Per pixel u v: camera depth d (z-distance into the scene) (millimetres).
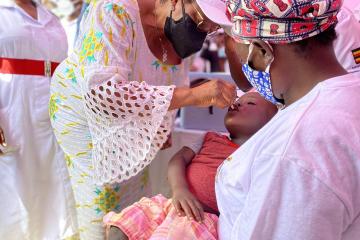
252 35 724
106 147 1382
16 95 2049
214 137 1339
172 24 1321
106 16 1274
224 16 916
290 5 669
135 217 1114
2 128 2070
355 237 699
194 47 1345
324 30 701
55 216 2242
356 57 1274
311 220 647
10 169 2096
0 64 2031
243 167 768
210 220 1082
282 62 735
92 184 1539
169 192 1863
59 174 2203
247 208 722
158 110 1275
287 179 665
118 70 1275
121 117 1315
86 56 1297
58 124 1559
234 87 1289
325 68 724
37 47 2064
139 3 1360
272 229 682
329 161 653
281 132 701
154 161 1851
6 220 2141
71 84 1470
